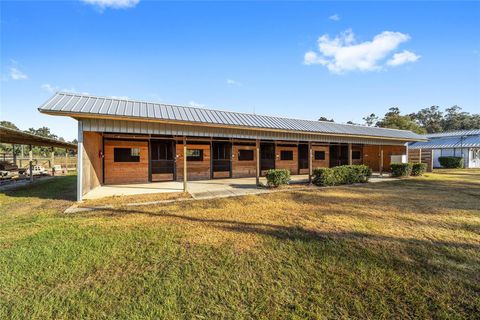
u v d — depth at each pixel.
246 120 9.47
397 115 40.66
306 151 14.85
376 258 2.97
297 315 1.95
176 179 11.13
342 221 4.58
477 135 24.16
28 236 3.64
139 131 7.24
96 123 6.59
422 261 2.90
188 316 1.93
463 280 2.48
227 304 2.08
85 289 2.28
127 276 2.53
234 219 4.69
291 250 3.20
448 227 4.23
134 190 8.18
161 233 3.82
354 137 12.37
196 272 2.61
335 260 2.91
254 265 2.78
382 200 6.66
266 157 13.52
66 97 6.82
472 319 1.92
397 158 15.20
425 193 7.82
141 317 1.90
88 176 7.45
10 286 2.32
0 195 7.29
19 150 23.75
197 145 11.59
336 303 2.11
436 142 26.33
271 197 7.08
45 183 10.35
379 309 2.03
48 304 2.06
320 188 8.85
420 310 2.02
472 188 8.92
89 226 4.16
